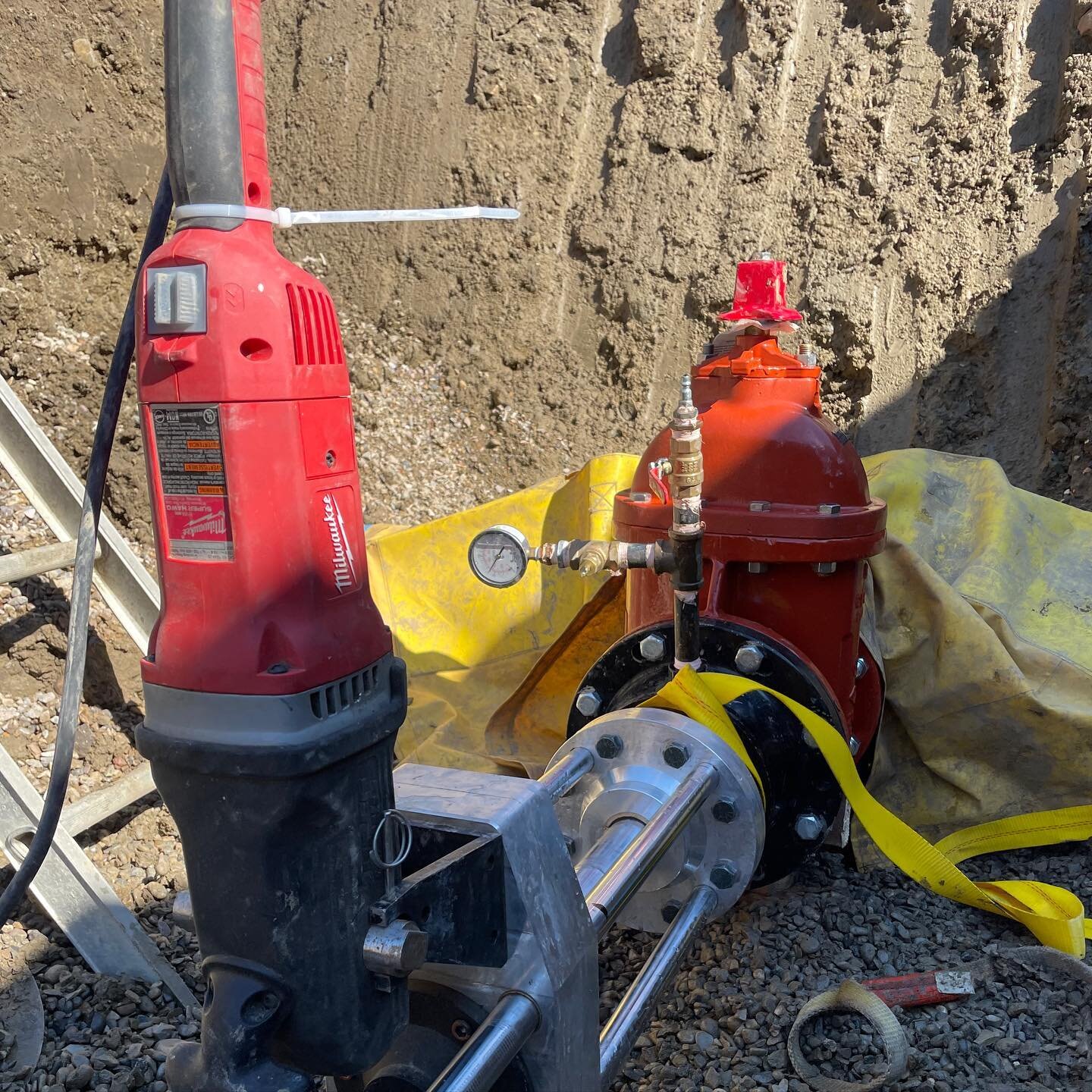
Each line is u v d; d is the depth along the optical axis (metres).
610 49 3.96
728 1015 1.94
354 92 4.05
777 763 1.94
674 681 1.85
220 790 1.08
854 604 2.08
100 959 2.07
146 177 3.59
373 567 3.14
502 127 3.94
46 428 3.31
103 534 2.66
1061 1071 1.78
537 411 3.85
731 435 2.05
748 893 2.28
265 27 4.12
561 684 2.91
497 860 1.25
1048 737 2.39
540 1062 1.27
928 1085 1.74
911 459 2.94
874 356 3.57
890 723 2.60
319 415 1.12
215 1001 1.11
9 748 2.43
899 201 3.59
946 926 2.18
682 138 3.81
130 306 1.37
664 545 1.89
